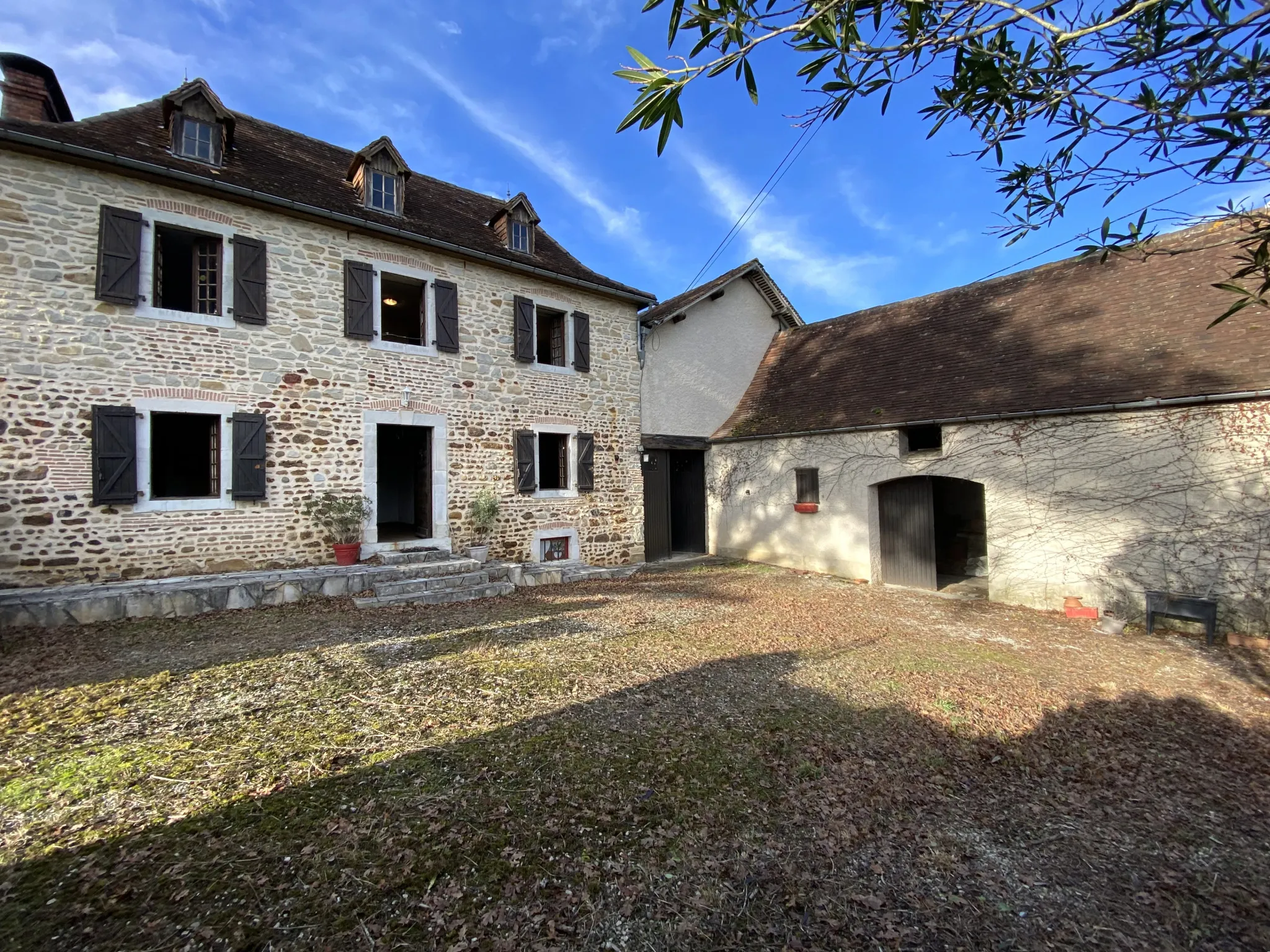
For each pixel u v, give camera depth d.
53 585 6.23
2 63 6.94
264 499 7.46
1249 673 5.52
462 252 9.07
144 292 6.75
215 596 6.43
